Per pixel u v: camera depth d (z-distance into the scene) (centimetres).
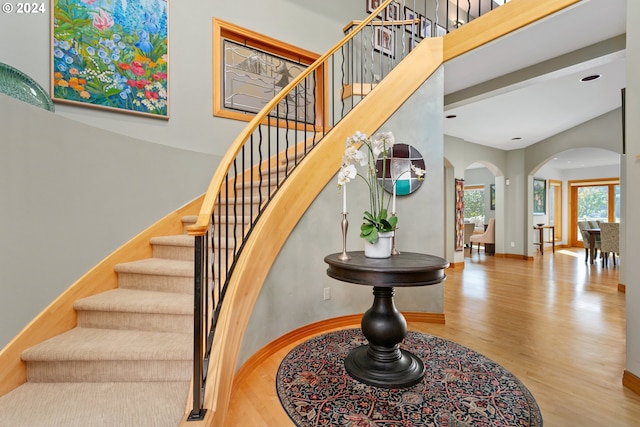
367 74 474
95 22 269
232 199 309
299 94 412
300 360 222
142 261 246
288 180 255
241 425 156
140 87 293
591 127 595
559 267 623
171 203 287
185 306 189
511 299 388
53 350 166
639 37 188
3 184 160
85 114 266
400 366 202
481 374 203
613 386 191
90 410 143
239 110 364
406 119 310
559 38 274
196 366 138
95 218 218
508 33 267
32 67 243
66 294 195
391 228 212
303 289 261
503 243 770
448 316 324
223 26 349
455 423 155
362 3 484
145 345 172
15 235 166
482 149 720
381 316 204
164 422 136
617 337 265
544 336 268
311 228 266
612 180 945
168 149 285
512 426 153
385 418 160
